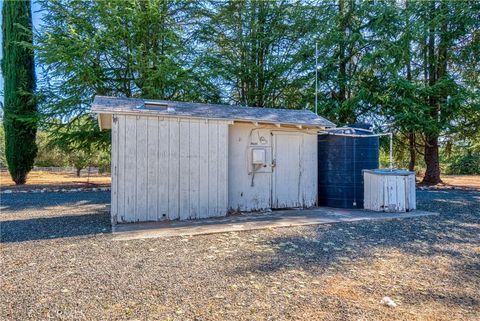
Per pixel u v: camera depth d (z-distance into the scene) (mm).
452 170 23266
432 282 3043
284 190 7445
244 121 6699
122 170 5719
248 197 7051
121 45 13289
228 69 14617
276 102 15578
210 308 2439
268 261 3594
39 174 22641
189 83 13531
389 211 6883
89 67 12250
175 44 13523
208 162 6348
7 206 8211
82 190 12258
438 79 13820
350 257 3793
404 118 12766
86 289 2779
